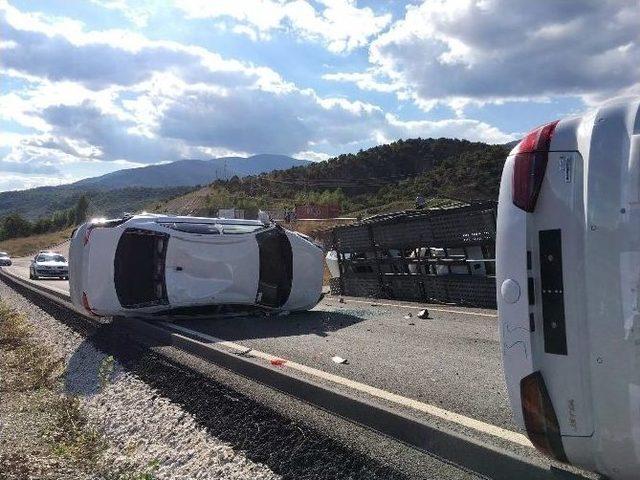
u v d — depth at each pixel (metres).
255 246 10.85
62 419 6.14
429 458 3.75
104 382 7.07
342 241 16.78
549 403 2.86
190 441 5.02
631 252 2.57
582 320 2.74
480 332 8.86
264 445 4.56
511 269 3.00
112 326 10.18
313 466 4.10
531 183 2.93
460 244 12.63
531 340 2.91
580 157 2.80
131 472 4.60
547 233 2.88
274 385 5.41
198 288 10.19
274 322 10.30
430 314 11.18
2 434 5.80
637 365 2.54
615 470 2.70
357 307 13.02
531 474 3.23
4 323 13.28
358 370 6.24
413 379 5.82
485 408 4.79
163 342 8.09
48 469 4.68
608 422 2.66
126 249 9.86
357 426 4.36
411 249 14.38
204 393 5.80
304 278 11.61
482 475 3.46
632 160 2.60
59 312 13.73
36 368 8.71
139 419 5.75
